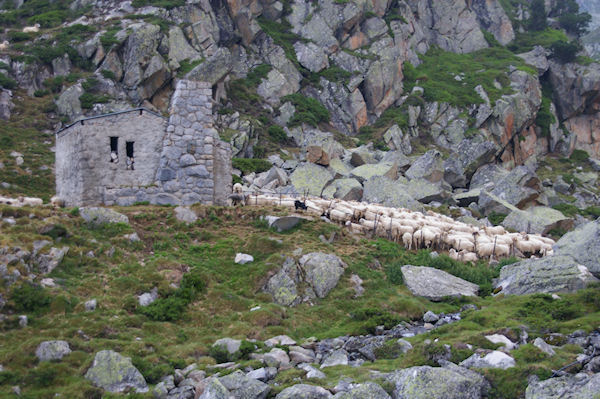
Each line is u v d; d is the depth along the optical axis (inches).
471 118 3235.7
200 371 634.8
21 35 2529.5
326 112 3009.4
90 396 575.2
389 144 2935.5
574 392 526.6
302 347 733.9
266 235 1063.0
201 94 1206.9
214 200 1230.9
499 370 592.4
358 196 1809.8
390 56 3390.7
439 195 1945.1
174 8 2775.6
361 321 841.5
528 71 3715.6
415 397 556.1
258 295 880.3
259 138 2573.8
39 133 2081.7
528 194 2018.9
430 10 4357.8
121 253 889.5
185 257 946.1
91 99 2256.4
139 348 668.7
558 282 908.0
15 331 657.0
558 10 5777.6
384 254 1104.2
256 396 571.8
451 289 968.9
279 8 3393.2
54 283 756.6
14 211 858.1
